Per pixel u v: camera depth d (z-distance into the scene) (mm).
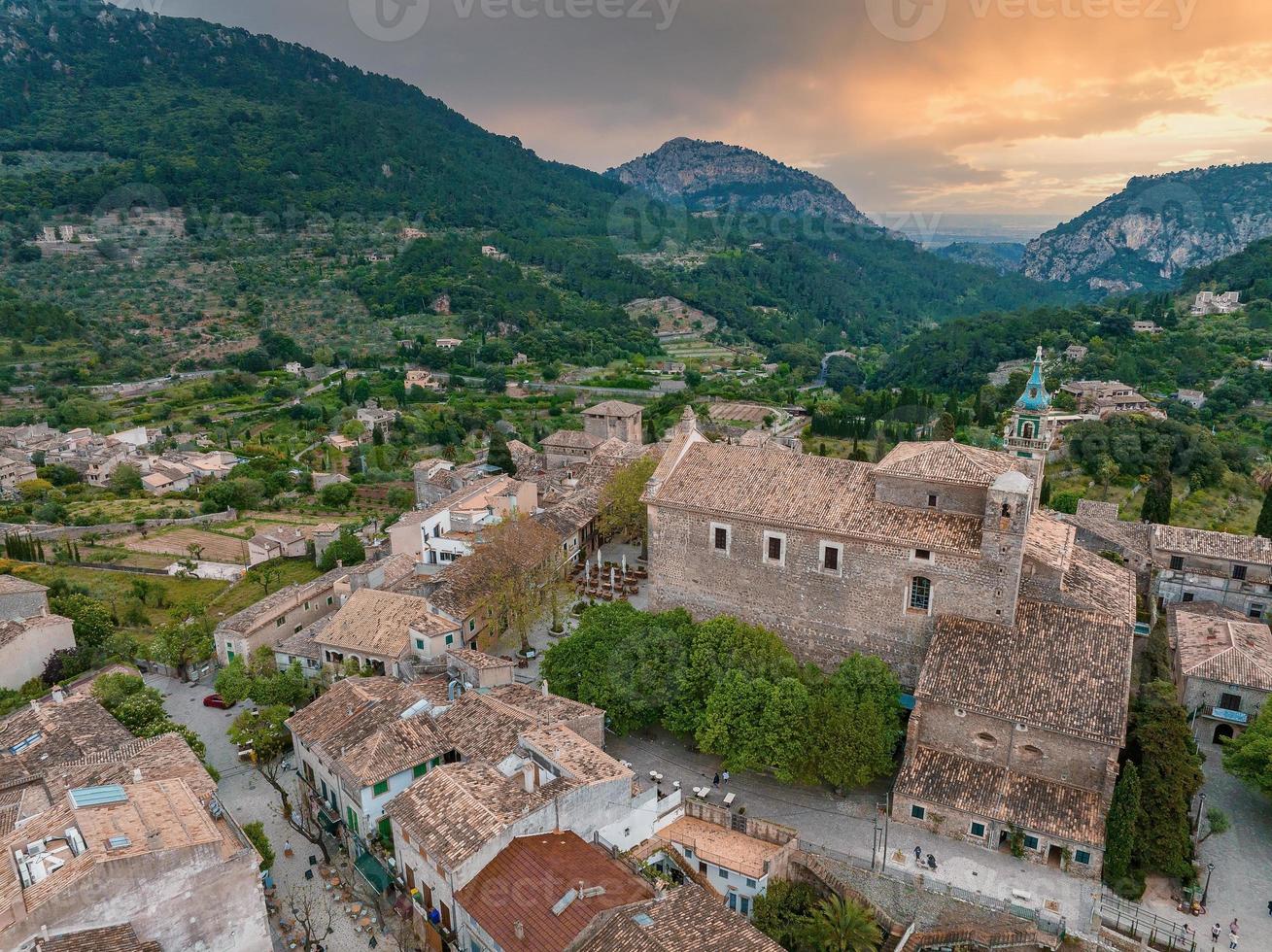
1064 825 47625
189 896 39344
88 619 86688
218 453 184875
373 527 131875
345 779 53156
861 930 44281
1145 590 84562
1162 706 51594
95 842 39062
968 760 52062
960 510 57562
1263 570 82375
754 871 47750
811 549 60531
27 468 166750
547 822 46281
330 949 46875
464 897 42219
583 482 115188
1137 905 45969
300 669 75750
